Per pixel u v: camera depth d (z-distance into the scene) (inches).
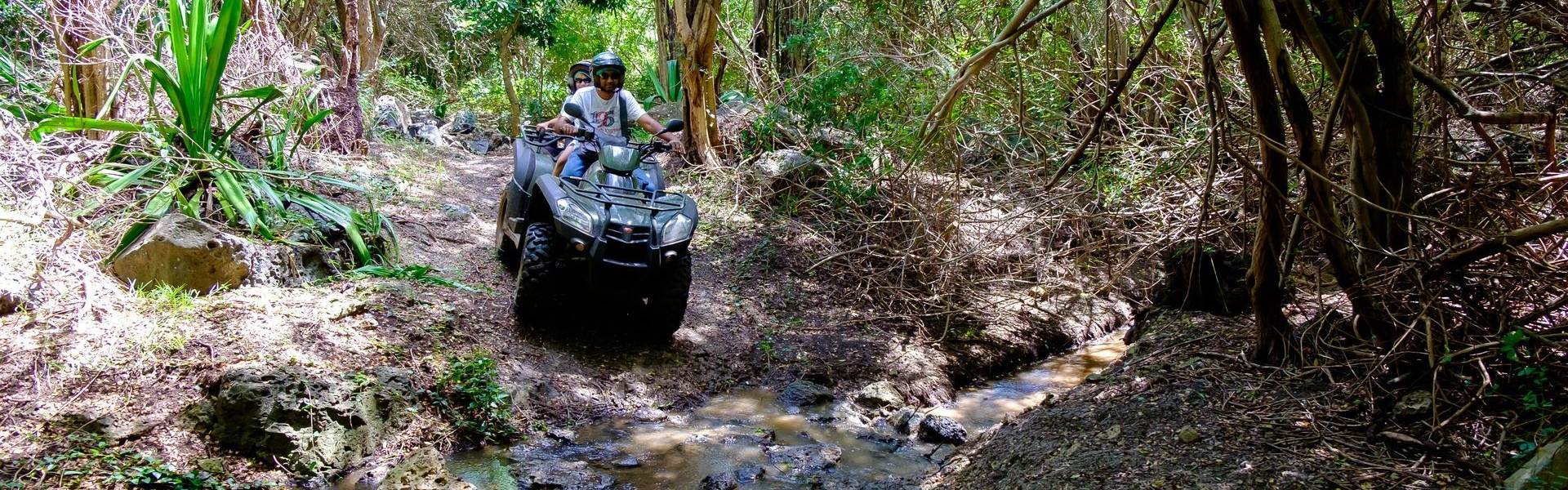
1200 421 135.7
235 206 197.0
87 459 129.3
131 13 241.4
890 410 192.2
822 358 213.5
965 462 150.6
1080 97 231.9
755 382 201.0
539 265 190.4
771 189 302.0
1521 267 134.6
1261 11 124.3
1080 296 271.6
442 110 555.8
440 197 301.9
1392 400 133.8
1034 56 247.4
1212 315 194.4
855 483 149.5
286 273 192.2
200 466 134.6
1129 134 231.6
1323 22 129.5
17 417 135.1
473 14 518.9
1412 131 139.2
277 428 139.3
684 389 192.2
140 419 139.6
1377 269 133.6
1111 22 235.9
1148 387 154.3
